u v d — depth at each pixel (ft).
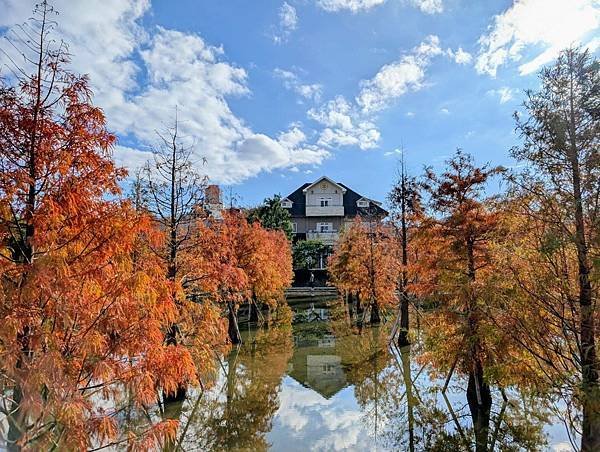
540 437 32.37
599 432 19.90
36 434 15.47
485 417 35.37
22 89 17.26
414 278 54.13
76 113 18.04
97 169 18.03
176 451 30.86
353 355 61.93
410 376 50.80
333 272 107.76
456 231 34.58
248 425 36.40
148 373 17.20
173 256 36.81
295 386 47.91
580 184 21.36
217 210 60.75
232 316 67.87
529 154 22.81
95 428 15.99
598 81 20.99
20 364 15.24
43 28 17.80
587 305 20.85
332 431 34.96
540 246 21.86
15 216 16.90
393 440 32.91
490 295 24.84
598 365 20.15
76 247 17.25
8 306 15.28
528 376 24.45
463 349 31.94
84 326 16.90
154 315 18.99
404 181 64.85
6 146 16.92
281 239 112.06
